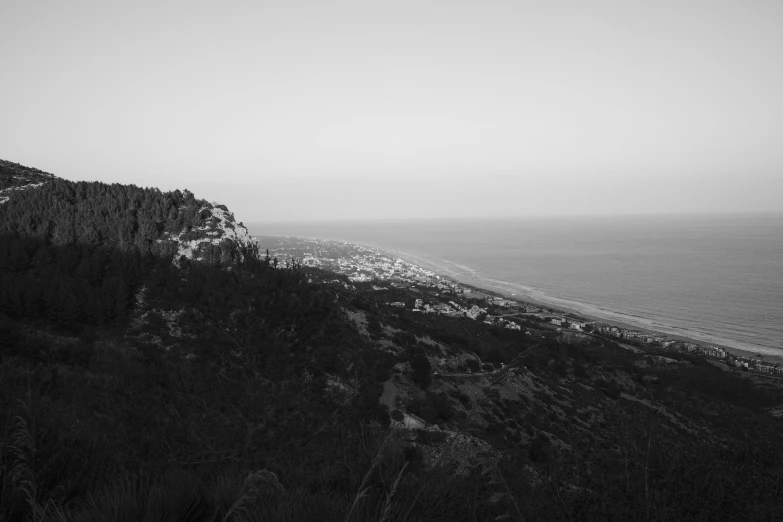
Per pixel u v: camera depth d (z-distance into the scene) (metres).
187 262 31.81
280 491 4.34
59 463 5.11
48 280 25.94
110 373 15.31
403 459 6.22
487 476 5.82
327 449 8.51
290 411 9.91
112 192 44.75
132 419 9.77
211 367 10.88
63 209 38.16
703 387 46.31
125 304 24.80
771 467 6.46
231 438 8.76
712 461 6.02
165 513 3.96
